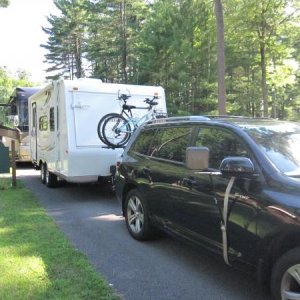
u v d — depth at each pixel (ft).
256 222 13.35
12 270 16.62
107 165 32.99
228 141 15.80
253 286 15.92
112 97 33.63
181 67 102.01
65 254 18.94
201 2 104.32
